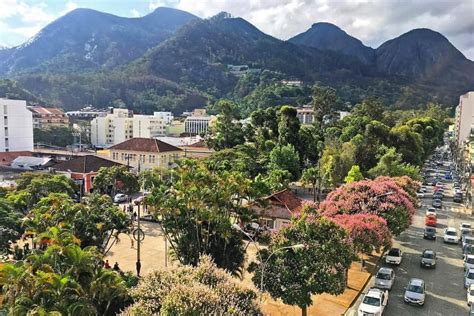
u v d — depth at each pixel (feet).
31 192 129.59
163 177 191.83
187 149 290.56
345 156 201.36
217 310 53.06
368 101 371.76
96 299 62.28
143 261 113.60
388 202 116.57
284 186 169.58
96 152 316.60
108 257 116.47
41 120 451.12
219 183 106.52
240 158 216.13
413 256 124.16
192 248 100.22
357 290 96.58
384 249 113.39
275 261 75.05
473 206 196.24
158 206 102.27
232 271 96.94
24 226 93.35
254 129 272.31
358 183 124.47
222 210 103.86
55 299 54.03
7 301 53.72
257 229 128.26
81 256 60.70
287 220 135.03
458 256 124.36
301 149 240.32
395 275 107.04
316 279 73.15
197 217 99.45
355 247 93.15
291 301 72.64
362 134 238.89
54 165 238.07
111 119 442.50
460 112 396.37
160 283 62.18
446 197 234.58
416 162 245.24
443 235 149.69
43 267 57.47
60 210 93.40
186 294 54.03
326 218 82.84
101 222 96.89
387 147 229.45
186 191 101.65
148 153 260.62
